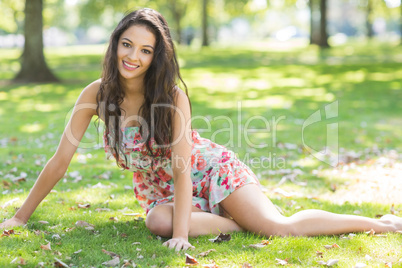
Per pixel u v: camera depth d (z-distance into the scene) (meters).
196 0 40.31
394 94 13.71
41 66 17.75
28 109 11.77
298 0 37.66
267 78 18.47
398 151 7.12
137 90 3.65
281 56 29.25
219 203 3.83
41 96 14.12
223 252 3.35
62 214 4.26
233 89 15.38
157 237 3.67
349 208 4.57
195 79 18.28
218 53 31.80
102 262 3.17
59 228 3.87
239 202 3.72
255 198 3.73
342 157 6.73
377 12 47.22
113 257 3.22
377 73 19.23
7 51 36.06
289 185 5.46
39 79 17.59
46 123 9.73
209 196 3.82
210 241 3.56
